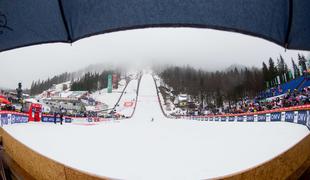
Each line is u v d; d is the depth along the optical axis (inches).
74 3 55.7
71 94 2076.8
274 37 56.6
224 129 452.8
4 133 100.7
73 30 58.8
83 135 327.6
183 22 53.7
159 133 373.7
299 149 66.2
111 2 55.1
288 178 61.7
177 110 2518.5
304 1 54.7
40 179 67.4
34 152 70.2
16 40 64.7
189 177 123.2
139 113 2212.1
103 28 57.3
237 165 146.9
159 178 121.7
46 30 61.2
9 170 76.3
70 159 162.1
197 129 471.2
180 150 201.6
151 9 54.5
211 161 158.4
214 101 2437.3
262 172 58.1
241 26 55.0
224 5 54.1
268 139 264.7
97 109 2190.0
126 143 244.8
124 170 134.7
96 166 143.5
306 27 57.0
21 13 60.9
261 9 54.9
